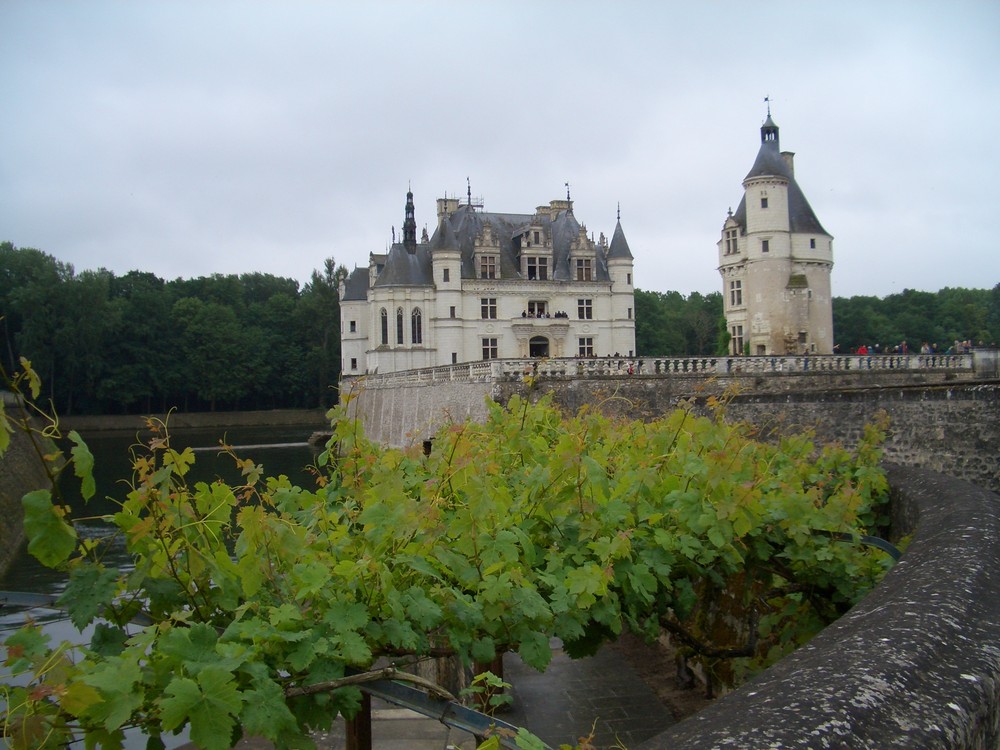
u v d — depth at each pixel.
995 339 130.50
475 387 36.91
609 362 36.16
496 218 74.88
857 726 2.22
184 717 3.11
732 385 8.55
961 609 3.26
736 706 2.46
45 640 3.54
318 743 10.03
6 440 3.34
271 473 45.62
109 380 98.00
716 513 5.96
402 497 5.05
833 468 9.76
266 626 3.79
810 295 61.44
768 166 61.06
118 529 4.29
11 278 90.06
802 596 7.55
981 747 2.52
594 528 5.62
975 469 17.03
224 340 110.00
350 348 84.81
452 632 4.47
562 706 11.62
